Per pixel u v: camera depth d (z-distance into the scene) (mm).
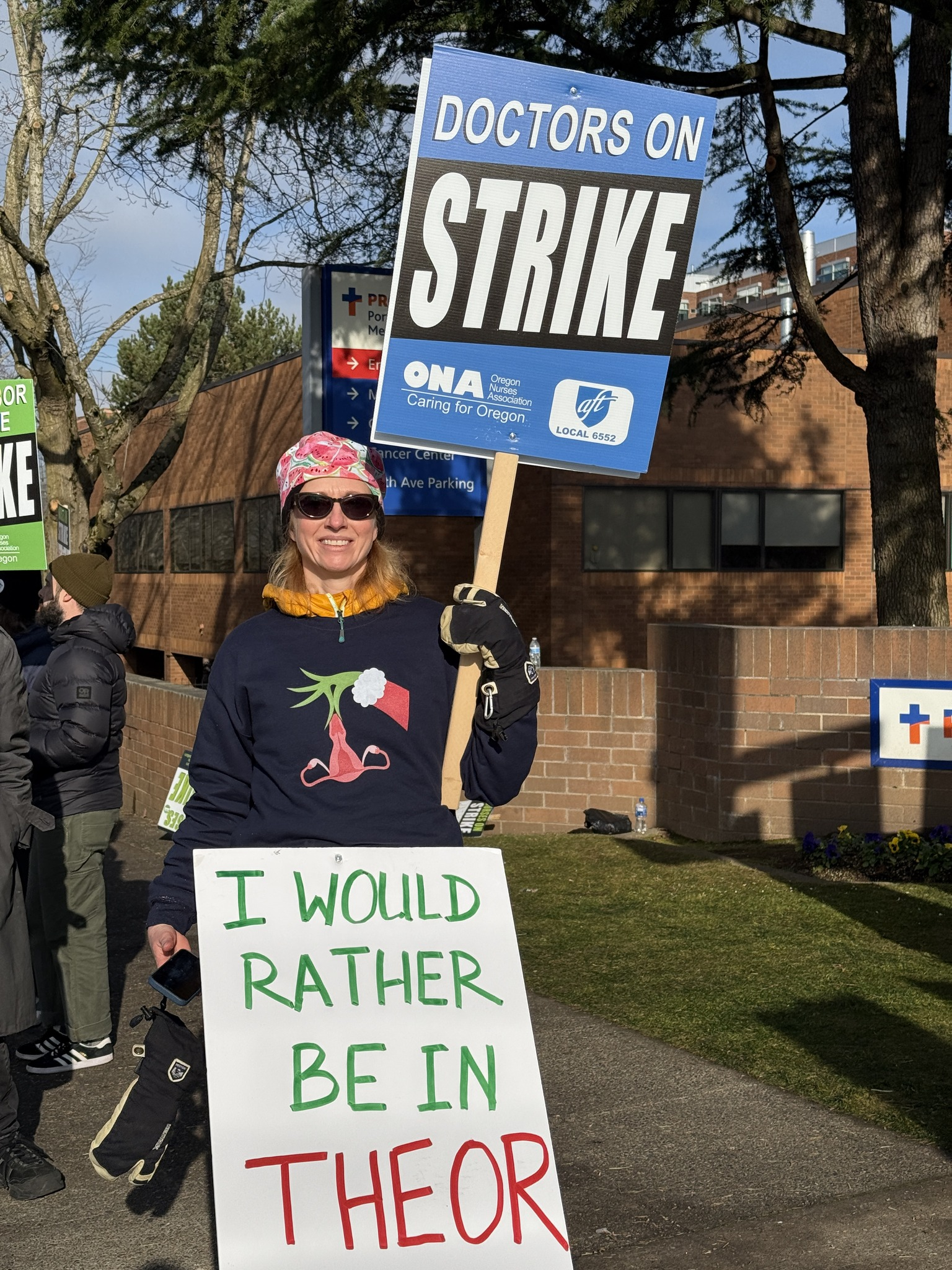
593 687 10727
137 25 9914
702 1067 5000
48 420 13422
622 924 7414
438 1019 2537
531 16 10352
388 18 9445
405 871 2600
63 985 5270
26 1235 3770
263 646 2730
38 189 12938
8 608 6086
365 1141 2441
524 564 20906
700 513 21000
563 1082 4887
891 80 10820
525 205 2889
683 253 2957
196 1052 2754
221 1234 2346
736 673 9773
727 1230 3650
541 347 2914
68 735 5090
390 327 2857
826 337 10859
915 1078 4801
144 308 14219
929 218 10727
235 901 2531
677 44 10844
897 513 10852
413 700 2693
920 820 9484
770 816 9781
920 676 9500
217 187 13953
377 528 2824
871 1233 3613
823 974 6246
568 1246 2461
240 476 25062
